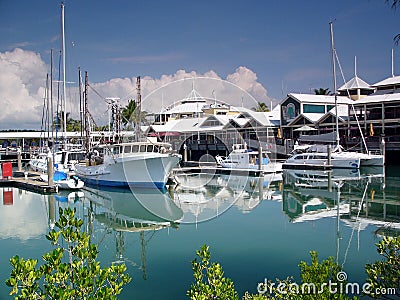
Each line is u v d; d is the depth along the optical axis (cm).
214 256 1150
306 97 5141
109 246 1301
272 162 3259
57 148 4284
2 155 5772
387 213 1803
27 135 6178
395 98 4091
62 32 3662
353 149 4025
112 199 2342
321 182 2928
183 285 939
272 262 1088
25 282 392
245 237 1348
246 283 940
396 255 621
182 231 1438
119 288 466
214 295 522
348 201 2164
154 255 1179
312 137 4362
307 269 523
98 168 2695
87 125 3275
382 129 4072
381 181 2902
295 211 1827
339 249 1196
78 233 454
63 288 425
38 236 1504
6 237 1495
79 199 2386
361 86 5262
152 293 895
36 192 2650
